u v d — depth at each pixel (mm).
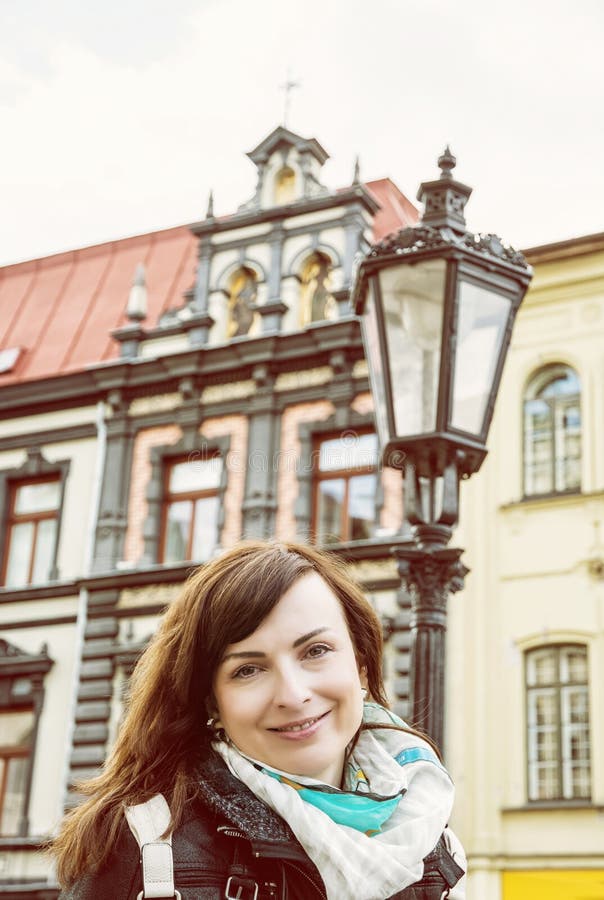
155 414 19156
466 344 5711
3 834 17891
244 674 2174
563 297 16828
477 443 5621
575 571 15703
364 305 6211
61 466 19656
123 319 21250
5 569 19625
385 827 2119
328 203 18891
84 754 17531
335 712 2176
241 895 1990
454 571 5473
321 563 2422
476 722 15500
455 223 5891
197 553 18188
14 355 21250
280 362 18328
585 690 15266
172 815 2055
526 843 14844
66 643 18484
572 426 16453
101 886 1998
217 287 19469
